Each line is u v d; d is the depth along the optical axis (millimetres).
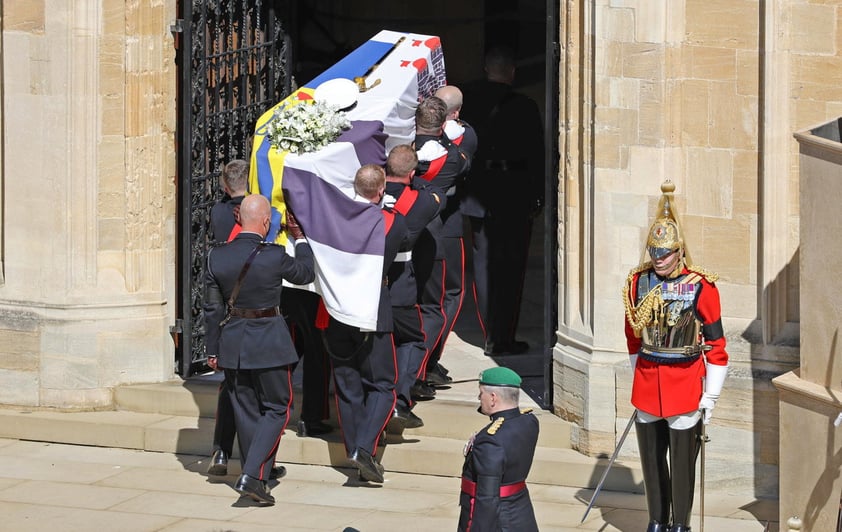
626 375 31391
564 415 32844
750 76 30500
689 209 31172
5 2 35000
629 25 31031
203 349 36781
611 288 31625
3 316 35562
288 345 30078
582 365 31922
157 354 35844
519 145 36969
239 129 37750
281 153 30609
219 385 35438
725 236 30938
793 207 30312
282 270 29797
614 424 31625
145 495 31078
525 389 35469
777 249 30344
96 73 34969
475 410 33219
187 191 35500
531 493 31172
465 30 52188
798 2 29984
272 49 38812
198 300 36500
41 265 35375
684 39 30906
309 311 32344
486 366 37344
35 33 34938
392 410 31391
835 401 26469
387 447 32500
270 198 30953
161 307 35969
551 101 33188
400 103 32625
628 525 29062
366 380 31359
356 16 50781
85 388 35312
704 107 30875
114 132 35281
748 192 30703
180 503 30516
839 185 26297
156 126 35781
